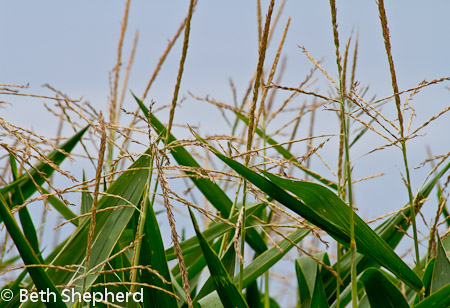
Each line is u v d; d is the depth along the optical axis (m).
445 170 4.46
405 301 3.81
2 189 4.47
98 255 3.79
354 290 3.50
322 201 3.74
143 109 5.09
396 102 3.72
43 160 3.63
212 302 4.02
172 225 3.18
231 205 5.35
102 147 3.08
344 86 3.86
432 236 4.14
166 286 3.62
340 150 4.84
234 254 4.38
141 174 3.98
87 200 4.89
